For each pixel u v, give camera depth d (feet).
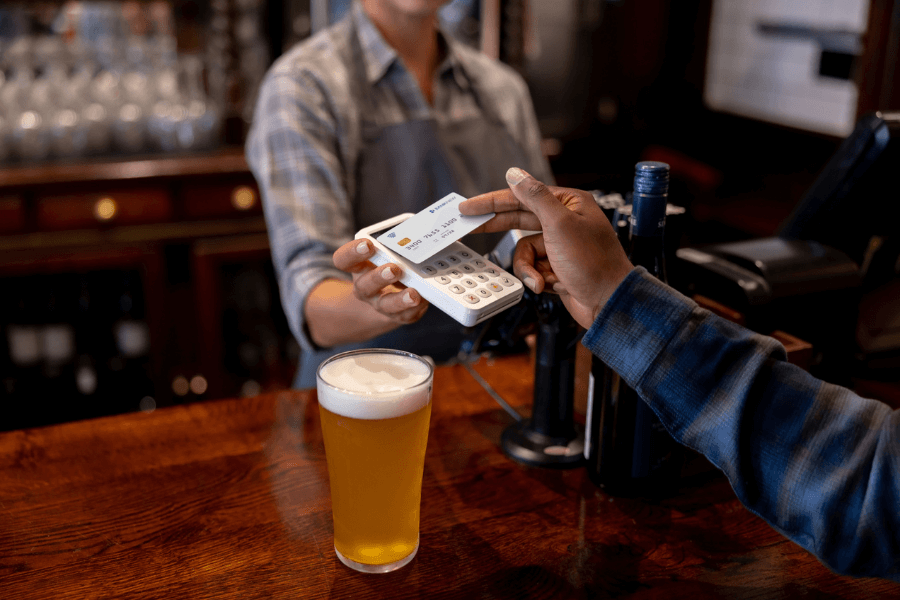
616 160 9.71
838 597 2.20
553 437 2.91
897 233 3.60
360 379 2.16
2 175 7.00
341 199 4.12
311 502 2.60
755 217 9.25
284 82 4.22
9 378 7.95
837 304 3.28
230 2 7.98
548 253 2.13
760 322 3.11
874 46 7.43
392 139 4.48
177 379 8.03
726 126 10.88
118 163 7.43
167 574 2.24
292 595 2.15
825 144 9.05
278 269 4.01
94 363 8.23
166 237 7.51
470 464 2.83
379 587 2.19
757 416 1.95
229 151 8.05
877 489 1.79
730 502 2.64
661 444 2.57
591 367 2.60
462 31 8.73
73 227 7.24
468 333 3.08
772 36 9.87
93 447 2.92
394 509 2.17
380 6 4.43
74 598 2.14
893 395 3.44
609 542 2.41
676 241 2.72
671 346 2.01
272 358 8.76
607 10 10.17
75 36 7.95
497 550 2.36
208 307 7.80
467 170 4.73
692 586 2.23
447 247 2.53
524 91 5.13
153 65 8.20
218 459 2.84
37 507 2.55
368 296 2.46
